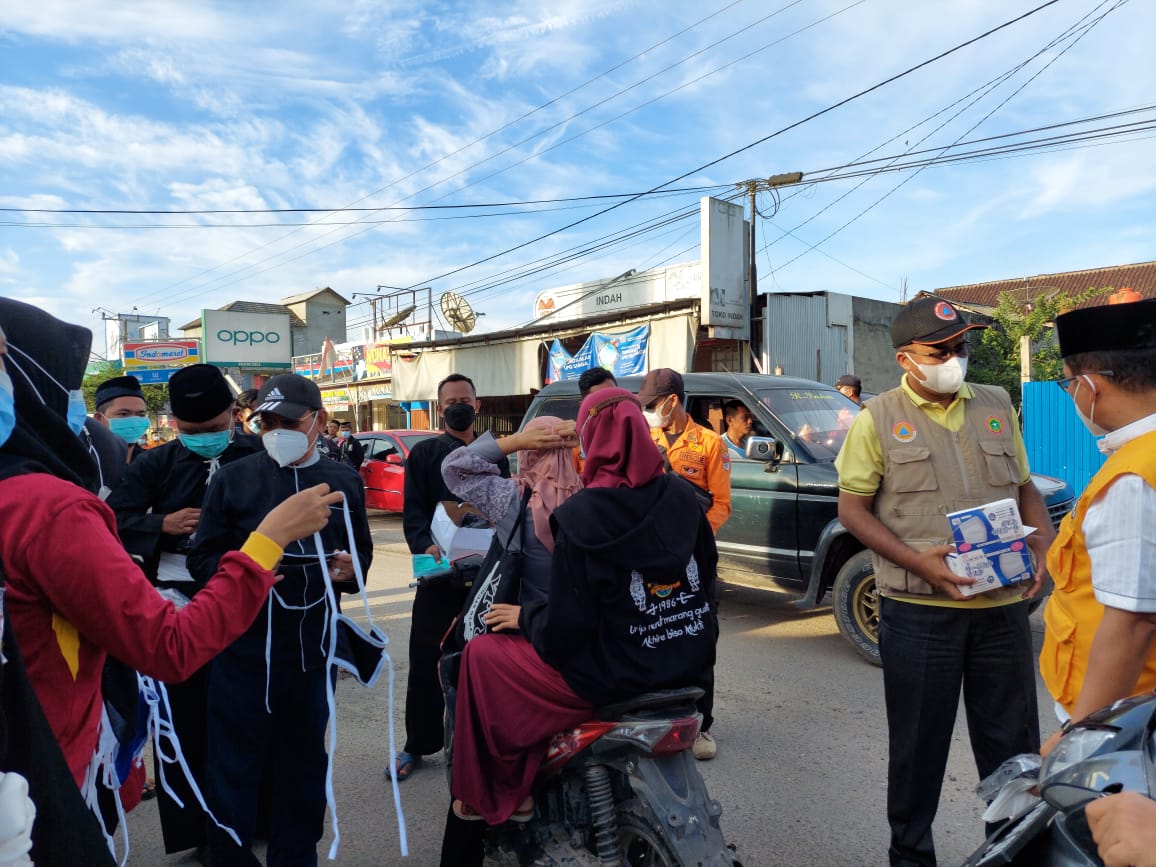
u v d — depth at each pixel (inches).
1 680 44.1
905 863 104.0
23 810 41.8
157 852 126.9
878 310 621.9
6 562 52.3
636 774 86.7
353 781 147.2
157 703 91.2
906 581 100.9
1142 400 66.2
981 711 101.9
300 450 110.4
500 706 92.6
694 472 164.1
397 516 536.7
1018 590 100.6
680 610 88.3
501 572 100.7
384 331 1092.5
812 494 216.7
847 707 175.8
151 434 715.4
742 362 565.0
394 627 248.5
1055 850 50.6
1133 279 1028.5
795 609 262.7
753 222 558.9
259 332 1465.3
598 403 90.8
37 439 57.5
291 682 109.8
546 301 752.3
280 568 108.1
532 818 97.3
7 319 59.2
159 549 121.8
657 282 641.6
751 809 132.1
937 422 103.7
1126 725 52.1
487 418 777.6
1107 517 64.4
